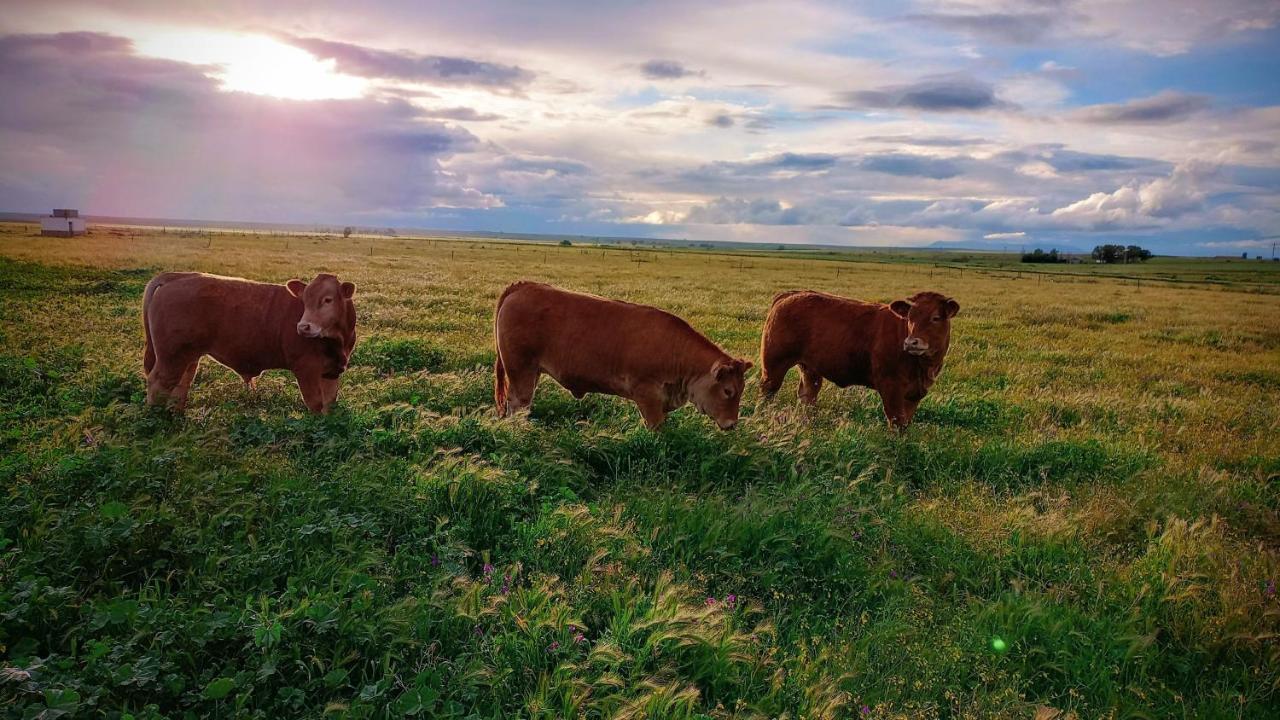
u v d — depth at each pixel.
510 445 6.52
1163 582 5.01
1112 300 35.34
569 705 3.34
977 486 7.02
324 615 3.63
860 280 47.06
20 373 9.02
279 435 6.55
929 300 8.41
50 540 4.14
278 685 3.38
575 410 8.84
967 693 3.90
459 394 9.09
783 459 7.03
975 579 5.20
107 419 6.82
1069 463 7.80
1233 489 7.15
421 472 5.60
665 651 3.82
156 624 3.51
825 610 4.70
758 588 4.85
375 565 4.34
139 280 22.22
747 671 3.84
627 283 34.06
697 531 5.32
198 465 5.30
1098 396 11.46
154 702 3.16
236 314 7.68
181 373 7.74
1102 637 4.45
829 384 11.71
